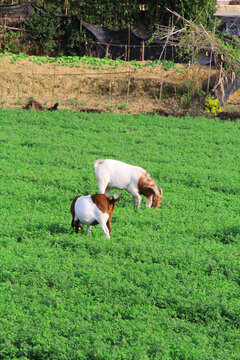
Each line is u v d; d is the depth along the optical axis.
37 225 12.51
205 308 8.66
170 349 7.45
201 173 17.70
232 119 27.86
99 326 8.04
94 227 12.79
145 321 8.30
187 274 10.10
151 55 36.97
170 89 30.75
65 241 11.60
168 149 21.30
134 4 42.28
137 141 22.61
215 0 39.91
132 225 12.86
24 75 32.09
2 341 7.62
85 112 28.16
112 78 32.09
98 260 10.59
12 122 25.09
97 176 13.41
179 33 31.00
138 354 7.25
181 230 12.54
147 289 9.34
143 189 13.19
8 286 9.27
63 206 14.11
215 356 7.38
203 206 14.58
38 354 7.44
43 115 27.08
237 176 17.41
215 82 30.55
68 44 39.69
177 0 39.91
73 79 32.31
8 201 14.36
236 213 14.11
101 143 21.64
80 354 7.25
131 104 30.00
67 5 42.53
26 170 17.45
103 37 38.47
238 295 9.14
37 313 8.34
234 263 10.35
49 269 9.91
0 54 36.44
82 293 9.18
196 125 25.72
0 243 11.42
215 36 29.64
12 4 42.28
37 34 38.97
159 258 10.70
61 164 18.53
